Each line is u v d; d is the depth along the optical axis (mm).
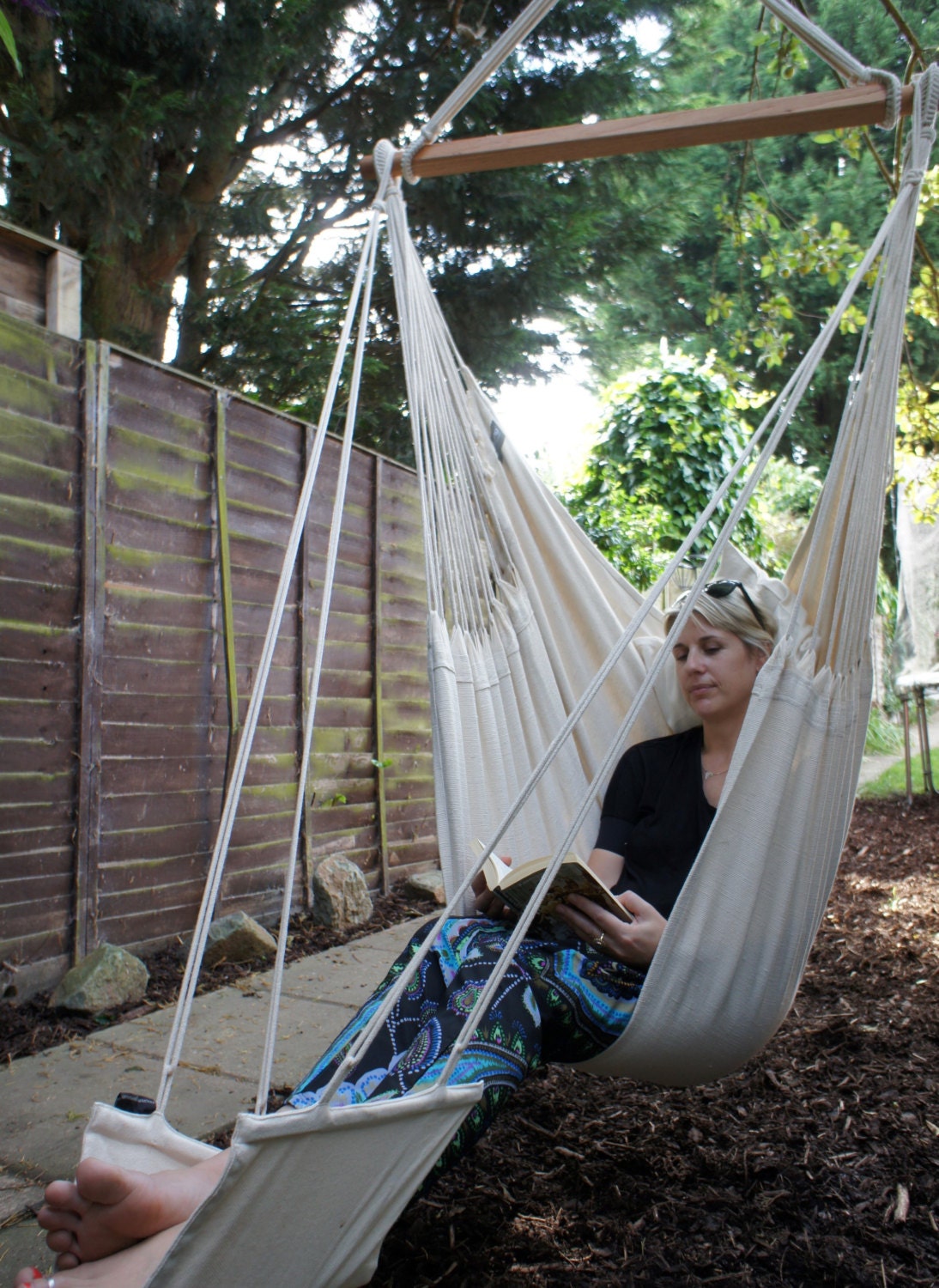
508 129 7902
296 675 4141
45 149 5289
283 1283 1163
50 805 3012
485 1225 1767
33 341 3004
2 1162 1991
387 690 4812
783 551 13078
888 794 7984
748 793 1629
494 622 2285
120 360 3303
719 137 1916
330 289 8211
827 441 16344
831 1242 1700
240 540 3848
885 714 12320
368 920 4227
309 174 7938
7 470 2904
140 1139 1326
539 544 2439
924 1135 2105
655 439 6891
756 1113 2246
